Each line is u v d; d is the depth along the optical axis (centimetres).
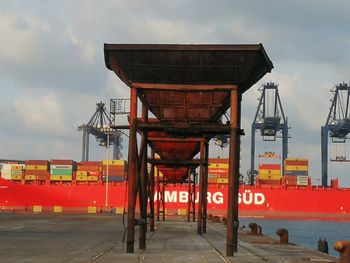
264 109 15125
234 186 2372
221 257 2244
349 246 1792
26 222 5778
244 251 2606
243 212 13462
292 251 2791
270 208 13400
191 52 2352
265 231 7919
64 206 13138
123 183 13025
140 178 2633
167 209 13138
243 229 5284
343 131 14538
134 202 2402
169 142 3997
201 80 2397
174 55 2361
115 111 11444
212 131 2489
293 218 13288
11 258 2180
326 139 14825
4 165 13688
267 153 15000
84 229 4528
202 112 2639
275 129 15088
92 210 10188
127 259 2120
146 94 2573
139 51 2361
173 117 2688
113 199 12962
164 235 3819
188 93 2559
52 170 13438
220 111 2639
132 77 2403
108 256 2247
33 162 13538
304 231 8638
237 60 2341
